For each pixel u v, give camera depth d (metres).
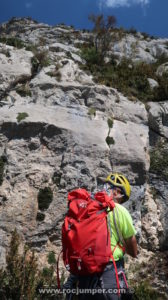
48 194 7.34
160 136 10.19
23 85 9.73
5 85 9.45
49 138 8.02
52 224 7.16
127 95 10.57
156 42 20.23
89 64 12.16
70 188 7.59
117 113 9.62
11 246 5.41
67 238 2.98
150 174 9.10
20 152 7.80
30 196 7.27
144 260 7.62
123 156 8.31
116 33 14.82
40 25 20.00
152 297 6.09
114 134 8.66
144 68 13.13
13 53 10.58
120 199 3.39
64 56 11.93
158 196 8.75
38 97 9.41
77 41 17.27
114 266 2.90
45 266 6.73
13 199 7.13
